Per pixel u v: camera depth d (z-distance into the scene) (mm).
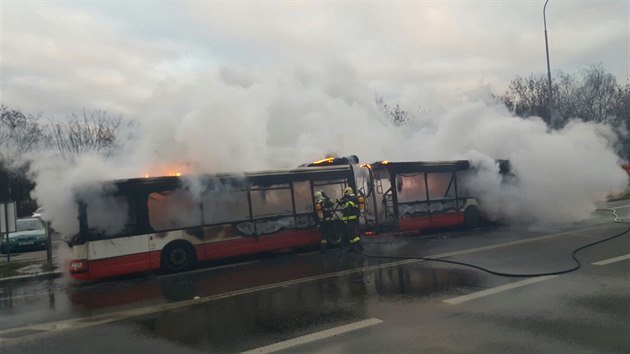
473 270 9086
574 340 5141
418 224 15258
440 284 8078
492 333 5480
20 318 7621
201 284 9477
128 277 11078
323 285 8539
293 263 11391
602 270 8523
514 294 7164
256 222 12352
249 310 7113
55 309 8141
